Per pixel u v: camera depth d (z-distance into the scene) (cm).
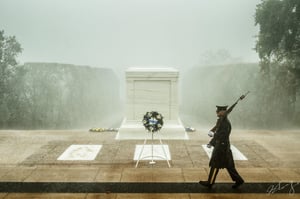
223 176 845
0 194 736
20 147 1151
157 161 984
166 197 718
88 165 946
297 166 938
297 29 2295
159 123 969
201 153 1073
